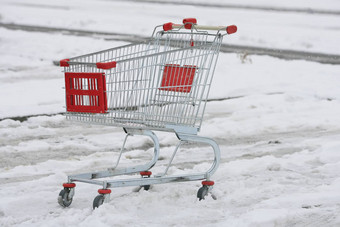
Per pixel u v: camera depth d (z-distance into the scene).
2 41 26.86
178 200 8.00
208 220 7.19
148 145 11.93
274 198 8.11
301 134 13.09
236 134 13.06
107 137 12.46
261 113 15.09
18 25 35.03
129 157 10.90
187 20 8.42
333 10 55.66
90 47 26.62
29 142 11.75
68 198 7.69
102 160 10.46
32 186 8.64
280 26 40.50
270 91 18.20
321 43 32.97
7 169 9.79
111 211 7.25
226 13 48.28
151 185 8.66
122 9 47.91
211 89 18.16
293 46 31.25
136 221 7.05
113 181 7.47
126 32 34.03
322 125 13.88
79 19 39.81
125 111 7.84
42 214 7.39
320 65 24.06
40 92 16.98
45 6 47.78
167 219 7.14
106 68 7.39
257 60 24.72
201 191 8.12
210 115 14.90
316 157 10.66
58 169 9.91
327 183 9.05
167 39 9.02
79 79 8.06
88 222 6.84
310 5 59.47
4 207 7.47
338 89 18.67
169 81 8.11
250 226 6.86
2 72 19.95
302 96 17.41
